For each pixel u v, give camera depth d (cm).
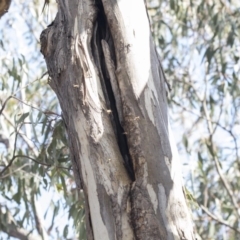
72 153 559
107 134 538
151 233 499
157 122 545
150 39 593
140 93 553
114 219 510
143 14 600
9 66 1136
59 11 606
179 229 504
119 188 518
